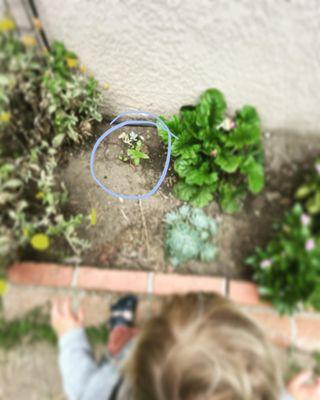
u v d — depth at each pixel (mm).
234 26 862
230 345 377
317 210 881
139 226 933
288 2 805
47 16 885
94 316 813
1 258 826
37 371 788
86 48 950
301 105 973
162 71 972
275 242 849
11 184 779
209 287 839
